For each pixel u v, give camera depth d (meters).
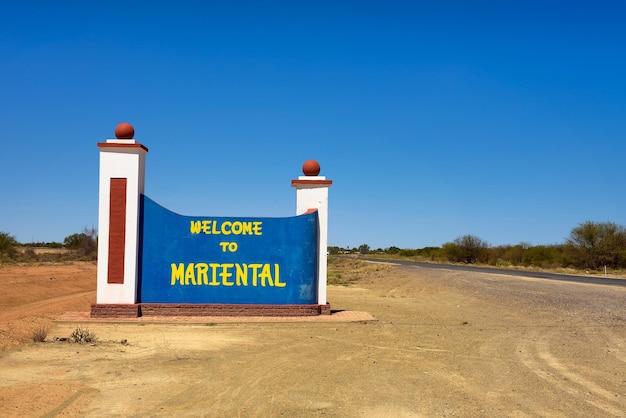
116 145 17.94
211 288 18.44
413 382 9.78
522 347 13.48
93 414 7.66
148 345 13.18
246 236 18.62
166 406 8.09
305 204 19.28
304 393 8.93
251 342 13.94
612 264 62.12
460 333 15.77
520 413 7.95
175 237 18.45
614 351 12.96
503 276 45.19
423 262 92.00
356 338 14.75
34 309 19.72
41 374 9.86
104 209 17.92
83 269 43.06
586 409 8.19
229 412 7.85
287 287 18.69
